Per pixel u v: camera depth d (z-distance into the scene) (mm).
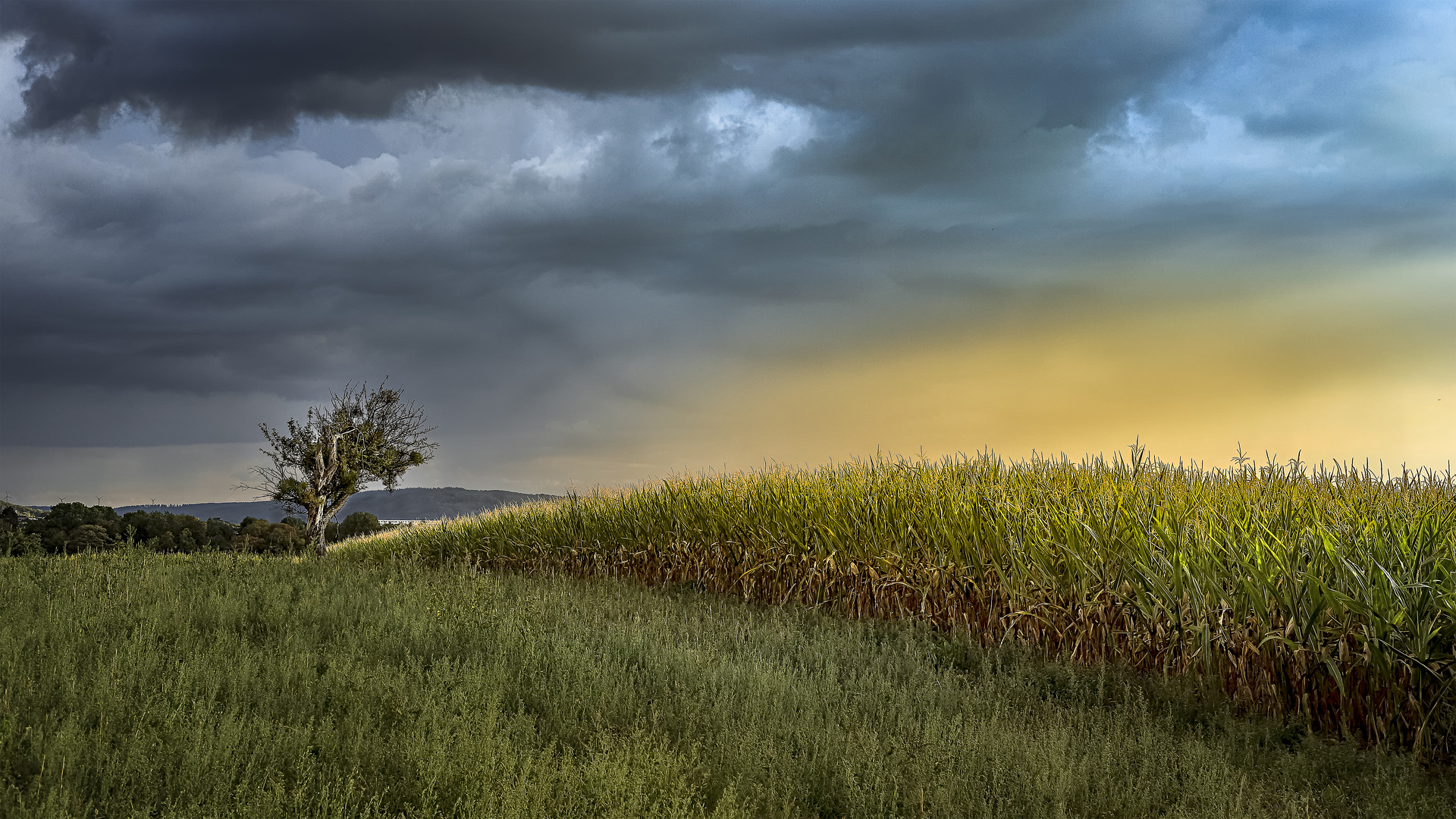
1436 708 6809
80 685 5957
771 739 5812
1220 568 8289
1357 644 7371
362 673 6781
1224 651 8055
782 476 16375
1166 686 8023
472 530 22859
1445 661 6715
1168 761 6191
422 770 4930
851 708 7059
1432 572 7164
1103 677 8078
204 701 5754
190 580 10922
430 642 8312
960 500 11875
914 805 5109
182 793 4523
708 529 15516
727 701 6816
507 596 12484
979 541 10703
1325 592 7352
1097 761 5969
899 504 12602
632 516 17547
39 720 5324
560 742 5941
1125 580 9102
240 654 7113
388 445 31984
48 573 10492
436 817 4535
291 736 5336
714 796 5184
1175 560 8570
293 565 13680
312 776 4910
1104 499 10273
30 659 6496
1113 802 5363
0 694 5711
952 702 7383
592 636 9188
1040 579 9938
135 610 8602
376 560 23719
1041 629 9859
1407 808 5668
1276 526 8961
